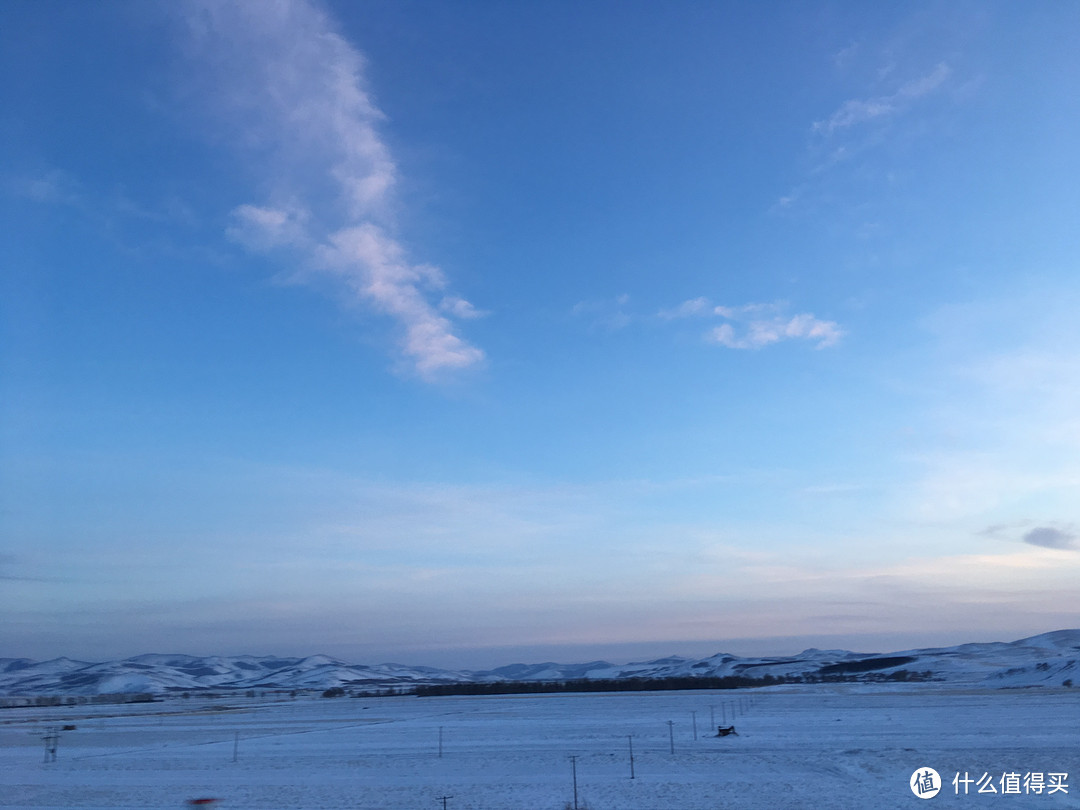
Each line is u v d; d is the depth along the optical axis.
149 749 56.09
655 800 30.55
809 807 28.50
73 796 34.75
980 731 50.16
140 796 34.41
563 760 42.91
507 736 58.22
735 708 84.62
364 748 52.44
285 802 32.25
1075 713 63.25
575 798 30.42
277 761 46.25
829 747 43.91
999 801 28.56
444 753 47.91
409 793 33.69
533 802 31.00
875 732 51.28
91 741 64.88
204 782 38.28
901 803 28.67
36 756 53.25
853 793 30.59
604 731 59.84
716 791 31.88
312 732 68.44
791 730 54.69
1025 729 50.72
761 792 31.33
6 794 35.56
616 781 35.16
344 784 36.62
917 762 36.69
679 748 46.22
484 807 30.34
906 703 82.94
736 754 42.47
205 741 61.81
